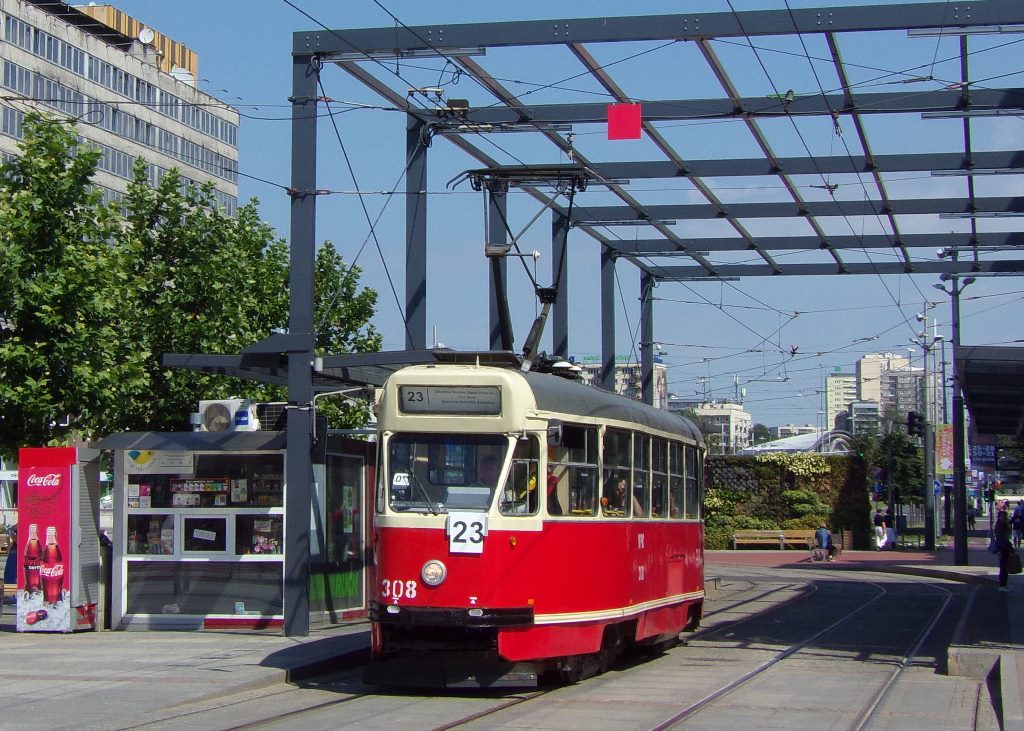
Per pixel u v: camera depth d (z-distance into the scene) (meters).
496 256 17.64
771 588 31.11
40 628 17.28
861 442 61.47
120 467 17.73
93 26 67.75
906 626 20.97
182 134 71.88
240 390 24.78
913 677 14.16
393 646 12.41
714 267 30.81
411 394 12.69
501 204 22.25
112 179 64.94
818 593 29.33
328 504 18.30
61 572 17.31
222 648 15.43
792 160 21.23
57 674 13.24
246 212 29.14
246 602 17.33
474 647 12.26
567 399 13.40
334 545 18.47
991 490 56.81
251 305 24.42
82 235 18.84
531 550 12.39
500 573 12.18
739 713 11.41
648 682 13.66
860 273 29.75
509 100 18.41
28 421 18.33
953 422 39.72
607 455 14.27
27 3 58.62
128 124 66.62
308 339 16.61
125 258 19.64
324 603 18.06
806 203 24.25
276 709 11.45
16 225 17.88
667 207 25.44
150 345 22.31
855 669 14.95
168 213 23.11
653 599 15.66
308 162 16.88
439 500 12.45
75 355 18.14
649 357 31.97
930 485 53.31
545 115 18.89
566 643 12.76
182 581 17.52
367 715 11.09
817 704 11.98
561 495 12.96
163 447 17.39
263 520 17.44
